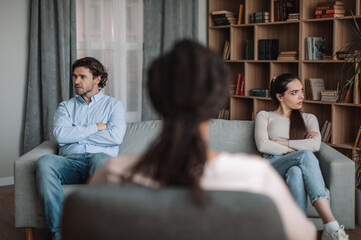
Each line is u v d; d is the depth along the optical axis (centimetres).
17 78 400
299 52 402
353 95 367
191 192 64
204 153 73
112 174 78
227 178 75
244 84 459
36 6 391
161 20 465
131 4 450
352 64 379
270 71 430
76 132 268
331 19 374
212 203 62
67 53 404
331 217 217
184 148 71
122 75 449
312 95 395
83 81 279
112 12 438
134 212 62
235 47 470
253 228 61
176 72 69
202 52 71
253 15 445
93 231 63
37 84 399
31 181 241
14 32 394
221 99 72
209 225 61
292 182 226
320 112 420
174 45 74
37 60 397
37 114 400
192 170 72
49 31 395
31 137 399
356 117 396
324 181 247
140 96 464
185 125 71
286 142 266
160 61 72
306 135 275
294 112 278
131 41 454
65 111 282
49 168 231
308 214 235
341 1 398
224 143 285
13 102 400
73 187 239
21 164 241
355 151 364
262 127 275
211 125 291
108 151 275
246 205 62
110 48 439
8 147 401
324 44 398
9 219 307
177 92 69
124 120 282
